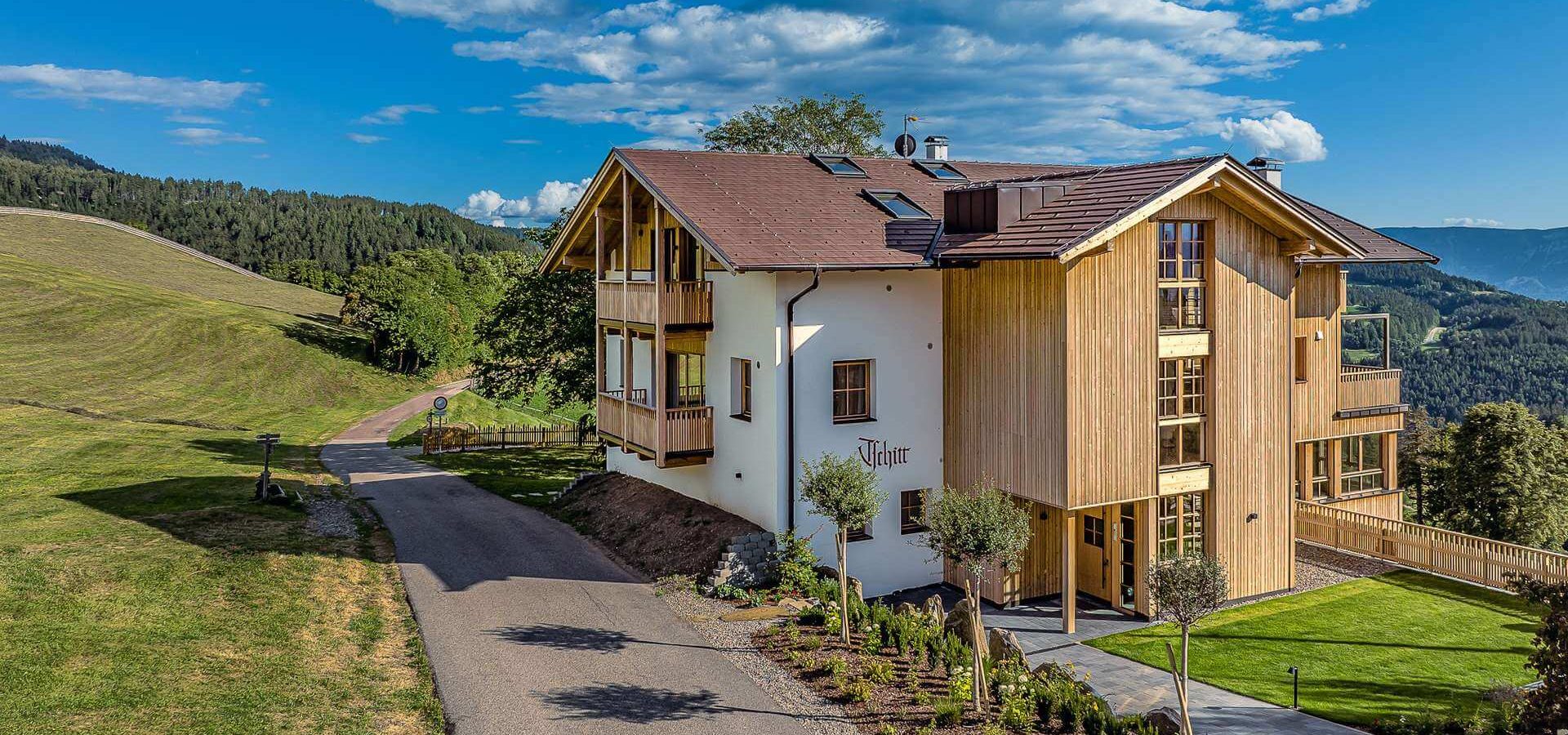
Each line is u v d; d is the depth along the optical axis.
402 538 21.97
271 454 34.72
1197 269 19.50
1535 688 13.91
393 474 31.83
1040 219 19.14
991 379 19.66
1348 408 25.62
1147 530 19.12
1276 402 20.47
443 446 39.50
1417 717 14.21
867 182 23.83
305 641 14.91
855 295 20.03
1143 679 16.06
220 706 12.30
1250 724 14.01
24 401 40.53
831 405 19.98
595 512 23.92
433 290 83.38
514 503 26.41
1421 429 35.88
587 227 25.55
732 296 20.98
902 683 14.44
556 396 36.53
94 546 18.50
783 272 19.12
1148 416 18.78
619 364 27.05
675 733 12.70
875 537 20.50
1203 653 17.30
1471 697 15.18
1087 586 20.80
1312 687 15.65
